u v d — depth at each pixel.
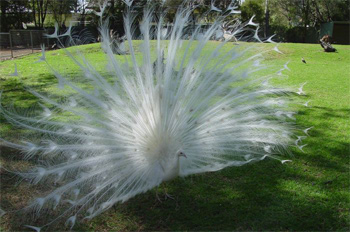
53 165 4.43
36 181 4.20
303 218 4.24
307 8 35.78
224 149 4.55
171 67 4.20
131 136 4.14
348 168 5.46
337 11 37.22
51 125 5.10
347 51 20.55
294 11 36.47
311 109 8.48
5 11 31.62
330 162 5.65
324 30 34.44
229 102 4.56
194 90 4.36
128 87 4.19
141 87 4.15
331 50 19.95
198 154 4.36
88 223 4.18
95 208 4.16
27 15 33.31
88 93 4.34
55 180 4.29
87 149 4.25
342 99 9.57
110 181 3.96
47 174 4.20
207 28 4.66
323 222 4.16
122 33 7.05
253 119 4.87
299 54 19.31
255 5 32.19
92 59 12.84
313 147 6.20
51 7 31.28
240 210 4.42
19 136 6.22
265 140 4.77
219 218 4.27
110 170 4.03
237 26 4.79
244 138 4.64
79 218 4.23
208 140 4.42
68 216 4.26
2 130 6.61
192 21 4.77
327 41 20.14
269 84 5.01
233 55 4.54
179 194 4.80
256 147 4.96
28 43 24.95
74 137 4.44
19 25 32.62
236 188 4.93
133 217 4.32
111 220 4.26
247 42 4.93
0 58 19.22
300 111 8.27
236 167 5.52
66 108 4.30
